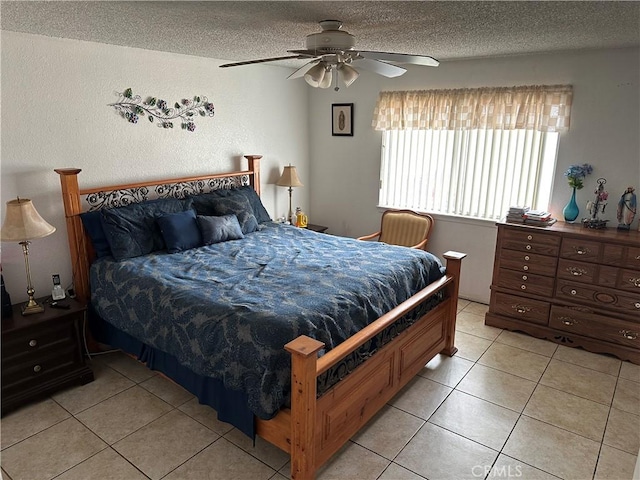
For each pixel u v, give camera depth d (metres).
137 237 3.46
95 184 3.57
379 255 3.44
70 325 3.07
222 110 4.46
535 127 3.97
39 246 3.29
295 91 5.25
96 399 3.03
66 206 3.27
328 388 2.29
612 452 2.53
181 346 2.58
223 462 2.47
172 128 4.05
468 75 4.28
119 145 3.68
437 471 2.40
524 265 3.83
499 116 4.16
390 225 4.87
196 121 4.24
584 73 3.71
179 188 4.14
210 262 3.29
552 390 3.13
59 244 3.40
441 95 4.44
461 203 4.64
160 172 4.02
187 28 2.80
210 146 4.41
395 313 2.76
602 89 3.65
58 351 3.04
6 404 2.81
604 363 3.48
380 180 5.12
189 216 3.75
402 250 3.58
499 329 4.07
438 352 3.46
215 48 3.61
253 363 2.21
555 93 3.84
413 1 2.09
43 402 2.98
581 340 3.66
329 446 2.33
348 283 2.83
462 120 4.36
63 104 3.29
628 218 3.60
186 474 2.38
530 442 2.62
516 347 3.74
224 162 4.58
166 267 3.18
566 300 3.68
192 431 2.72
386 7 2.22
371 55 2.56
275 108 5.03
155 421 2.80
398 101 4.71
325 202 5.64
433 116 4.52
